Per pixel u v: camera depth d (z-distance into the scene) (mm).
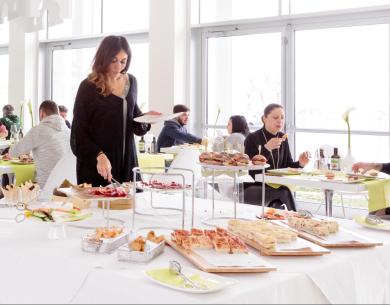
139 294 1051
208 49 6516
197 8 6508
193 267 1208
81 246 1339
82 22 7594
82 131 2105
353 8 5348
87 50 7820
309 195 5688
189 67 6559
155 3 6547
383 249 1414
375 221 1689
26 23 1797
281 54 5918
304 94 5773
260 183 3516
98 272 1144
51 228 1471
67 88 8094
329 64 5590
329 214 3570
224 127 6430
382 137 5250
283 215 1769
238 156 1756
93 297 1108
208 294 1021
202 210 1930
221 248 1264
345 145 5504
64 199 1804
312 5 5633
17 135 5574
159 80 6555
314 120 5715
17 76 8281
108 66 2094
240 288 1055
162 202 2088
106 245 1304
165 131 5465
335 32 5539
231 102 6363
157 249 1300
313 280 1176
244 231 1439
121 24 7211
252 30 6137
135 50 7195
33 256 1276
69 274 1184
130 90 2211
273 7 5910
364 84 5371
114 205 1905
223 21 6297
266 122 3594
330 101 5590
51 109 3842
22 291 1233
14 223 1669
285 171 3314
